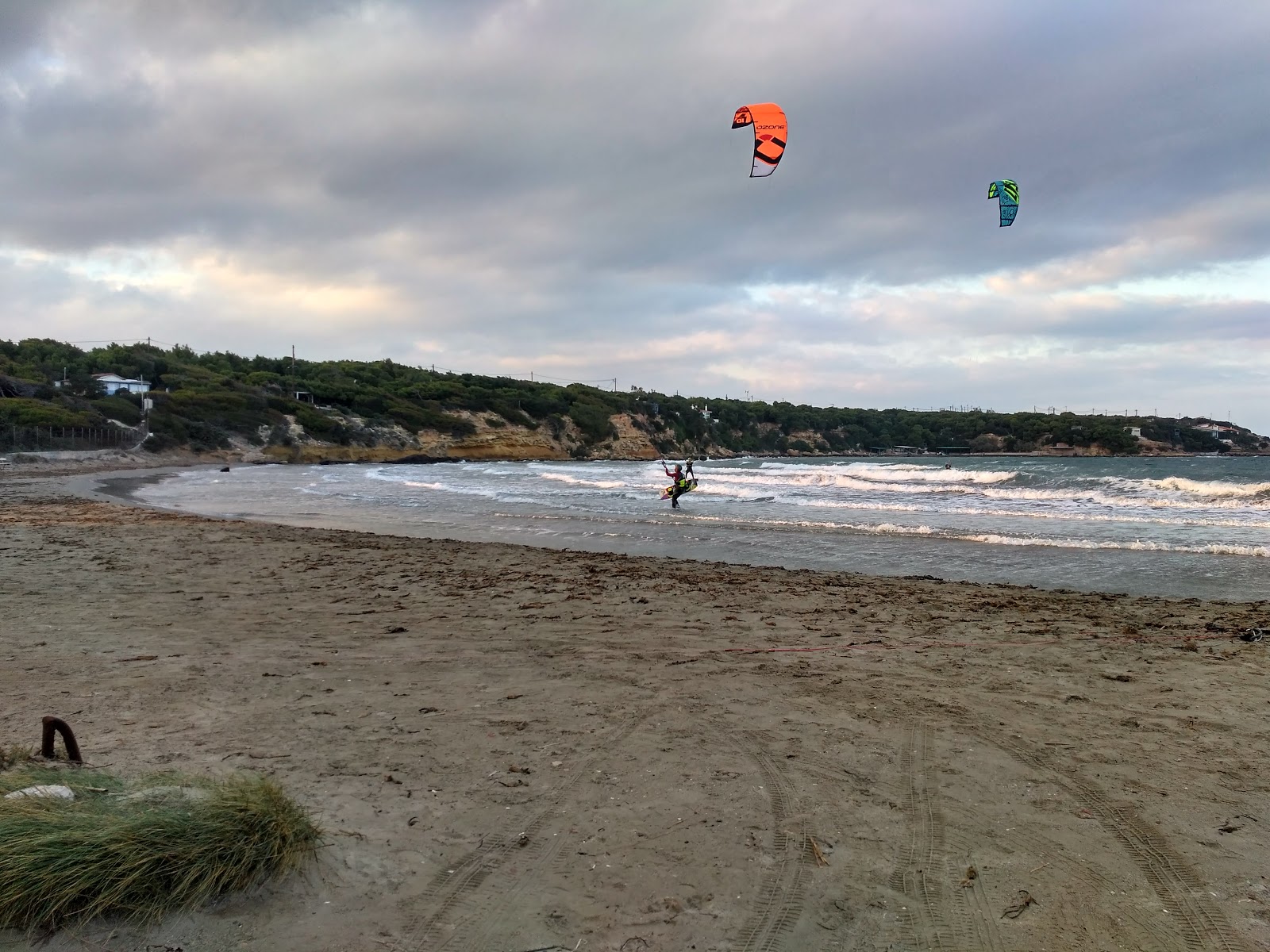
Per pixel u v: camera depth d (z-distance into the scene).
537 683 5.94
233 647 6.96
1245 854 3.41
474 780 4.07
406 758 4.36
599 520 21.06
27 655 6.53
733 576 11.80
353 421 100.56
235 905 2.87
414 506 26.08
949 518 20.73
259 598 9.43
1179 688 5.97
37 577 10.59
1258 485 25.38
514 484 39.47
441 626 8.03
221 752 4.38
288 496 31.19
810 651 7.08
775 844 3.45
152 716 4.99
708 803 3.84
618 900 3.00
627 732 4.84
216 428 83.12
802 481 35.72
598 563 13.10
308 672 6.15
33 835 2.89
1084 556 14.38
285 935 2.72
